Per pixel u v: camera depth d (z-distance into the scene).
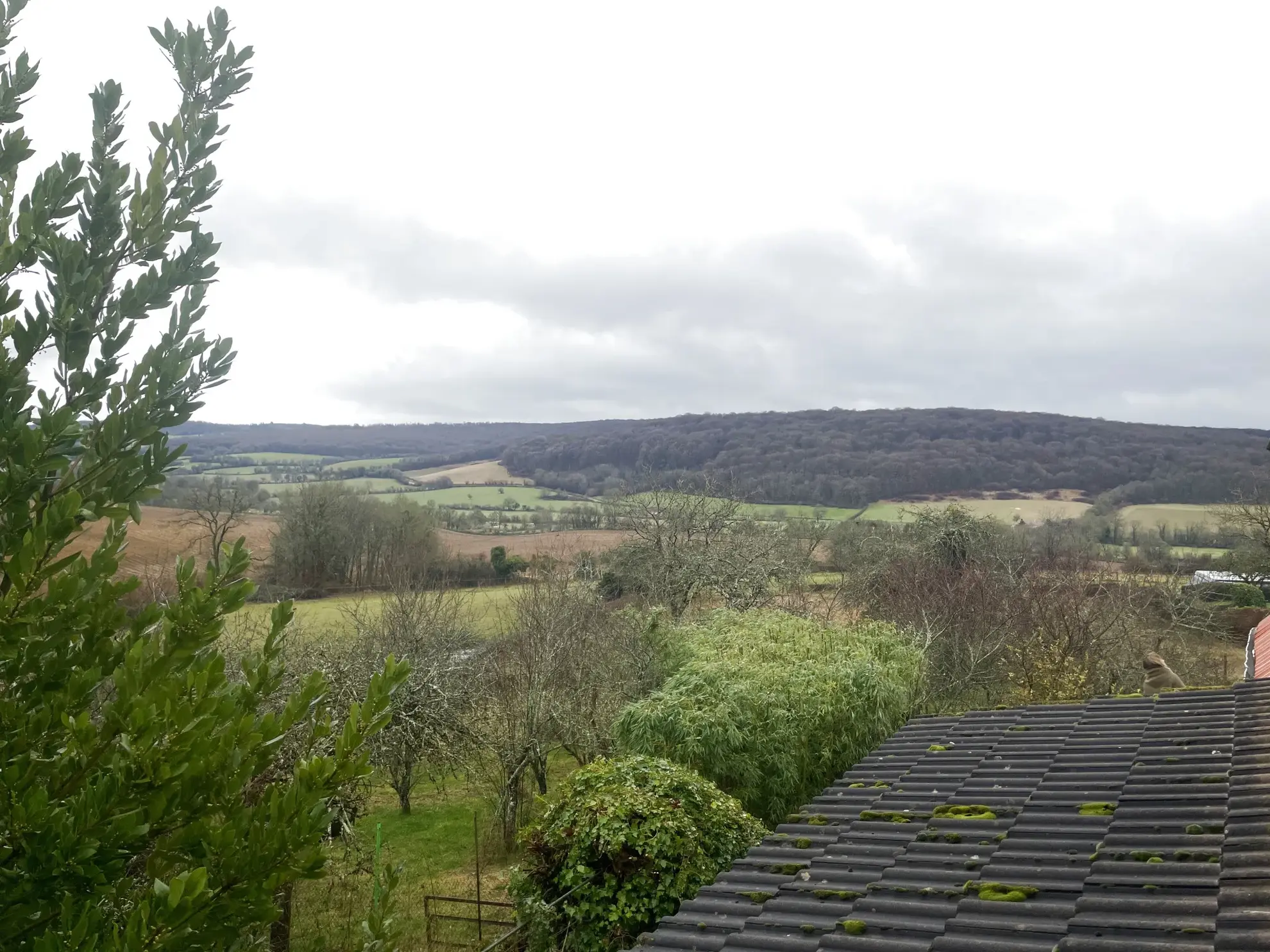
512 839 19.06
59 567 3.15
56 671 3.26
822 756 14.46
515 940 12.69
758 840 11.30
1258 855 4.78
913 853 6.12
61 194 3.70
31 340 3.57
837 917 5.49
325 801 3.15
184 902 2.57
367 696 3.29
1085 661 24.64
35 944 2.47
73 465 3.72
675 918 5.90
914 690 18.12
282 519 37.16
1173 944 4.11
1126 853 5.17
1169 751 7.10
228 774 3.13
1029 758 7.81
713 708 14.12
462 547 42.06
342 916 14.73
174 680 3.02
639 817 10.69
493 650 23.16
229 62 4.18
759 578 31.91
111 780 2.71
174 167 4.10
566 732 20.80
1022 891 5.12
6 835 2.69
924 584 31.33
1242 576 36.47
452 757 17.80
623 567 33.34
